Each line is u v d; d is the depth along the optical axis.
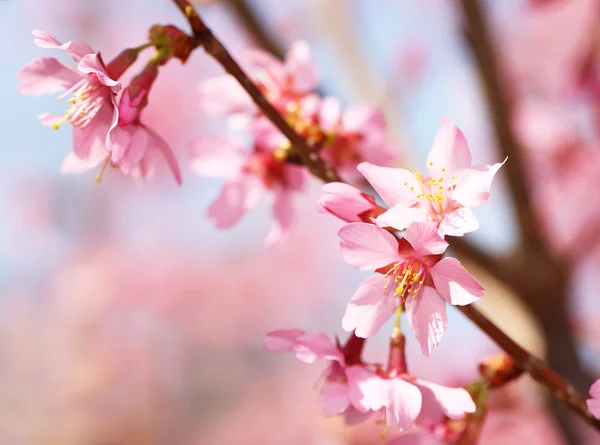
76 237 1.80
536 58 0.99
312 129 0.56
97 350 1.75
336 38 0.78
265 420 1.82
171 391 1.80
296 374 1.90
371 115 0.57
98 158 0.52
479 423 0.53
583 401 0.51
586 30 0.79
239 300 1.93
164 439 1.73
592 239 0.64
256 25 0.63
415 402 0.50
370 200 0.50
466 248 0.63
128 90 0.51
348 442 0.75
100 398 1.70
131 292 1.81
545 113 0.86
